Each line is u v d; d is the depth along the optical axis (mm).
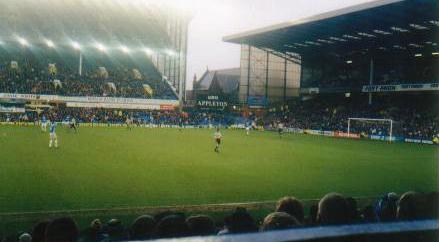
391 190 16359
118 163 21172
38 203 12305
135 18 76125
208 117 68750
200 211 11344
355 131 54719
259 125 67312
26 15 69938
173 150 28453
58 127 49469
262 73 75500
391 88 57344
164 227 3600
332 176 19531
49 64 69625
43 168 18656
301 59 74188
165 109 68562
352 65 69125
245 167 21500
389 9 41875
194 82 101312
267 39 62000
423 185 17531
